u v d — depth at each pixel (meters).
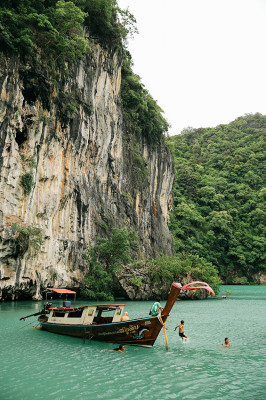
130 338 15.39
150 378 11.30
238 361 13.49
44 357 13.62
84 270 36.19
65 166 33.75
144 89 60.81
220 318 25.62
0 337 17.31
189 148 140.50
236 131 144.12
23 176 26.97
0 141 24.42
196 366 12.74
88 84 38.62
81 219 36.44
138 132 57.59
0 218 24.75
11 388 10.16
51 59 30.73
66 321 17.95
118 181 48.47
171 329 20.66
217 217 97.00
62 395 9.68
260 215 102.50
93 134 39.59
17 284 26.70
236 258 94.12
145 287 37.94
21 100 27.11
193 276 44.25
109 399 9.47
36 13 27.97
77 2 37.16
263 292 61.00
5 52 25.39
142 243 54.03
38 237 27.72
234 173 121.31
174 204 100.19
